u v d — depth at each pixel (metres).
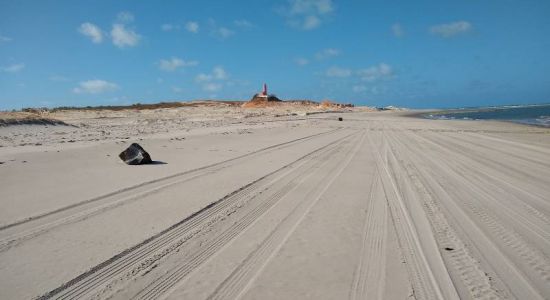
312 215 7.34
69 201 7.78
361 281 4.80
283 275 4.89
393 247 5.89
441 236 6.43
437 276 5.00
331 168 12.30
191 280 4.73
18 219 6.67
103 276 4.78
